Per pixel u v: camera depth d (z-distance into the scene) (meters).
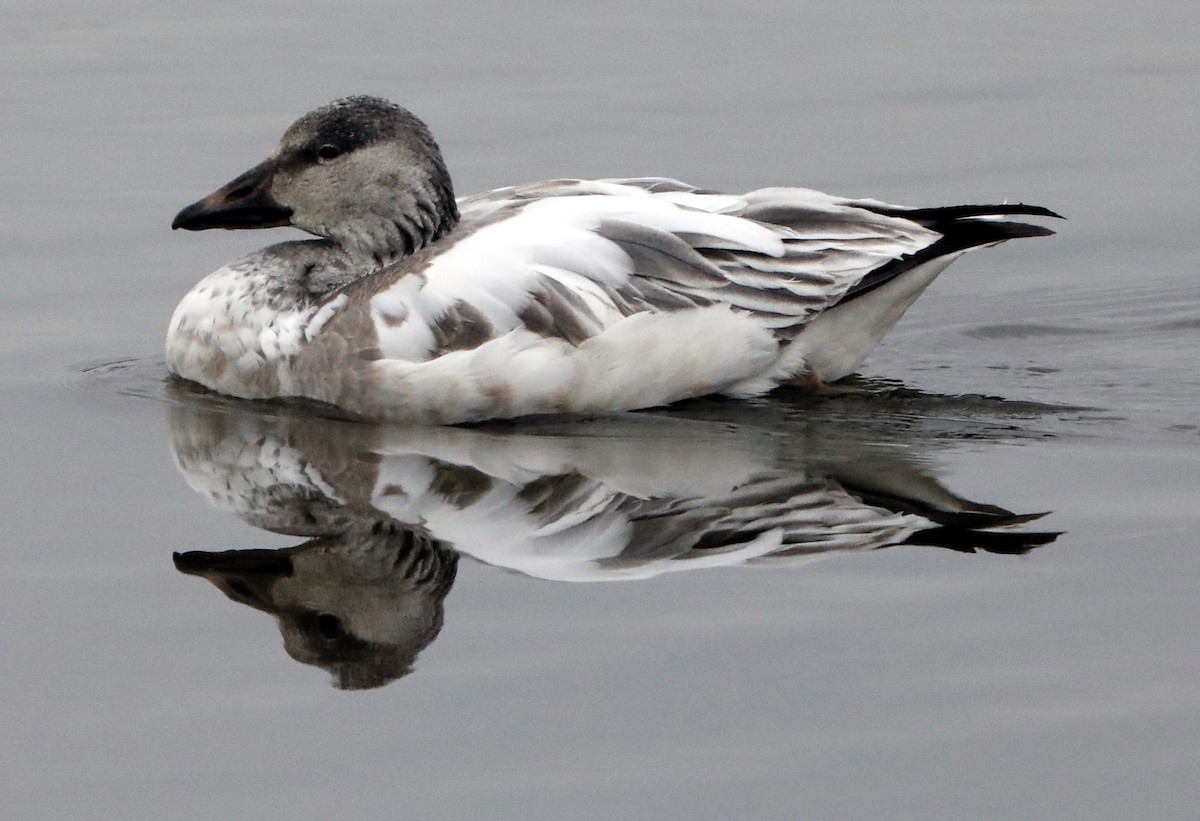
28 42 22.80
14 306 15.84
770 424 12.95
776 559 10.49
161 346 14.98
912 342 15.23
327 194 13.77
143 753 8.66
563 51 22.28
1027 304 16.25
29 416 13.27
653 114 20.16
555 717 8.86
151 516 11.31
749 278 13.10
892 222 13.39
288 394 13.39
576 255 13.03
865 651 9.37
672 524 11.01
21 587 10.34
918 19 23.50
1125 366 14.55
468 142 19.22
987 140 19.62
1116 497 11.33
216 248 17.31
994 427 12.88
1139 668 9.11
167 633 9.81
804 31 23.03
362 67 21.59
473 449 12.41
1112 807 8.05
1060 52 22.22
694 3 24.09
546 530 10.99
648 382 13.05
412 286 13.03
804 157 19.05
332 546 10.82
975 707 8.82
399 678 9.28
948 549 10.58
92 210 17.95
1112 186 18.61
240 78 21.28
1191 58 21.89
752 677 9.15
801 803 8.13
